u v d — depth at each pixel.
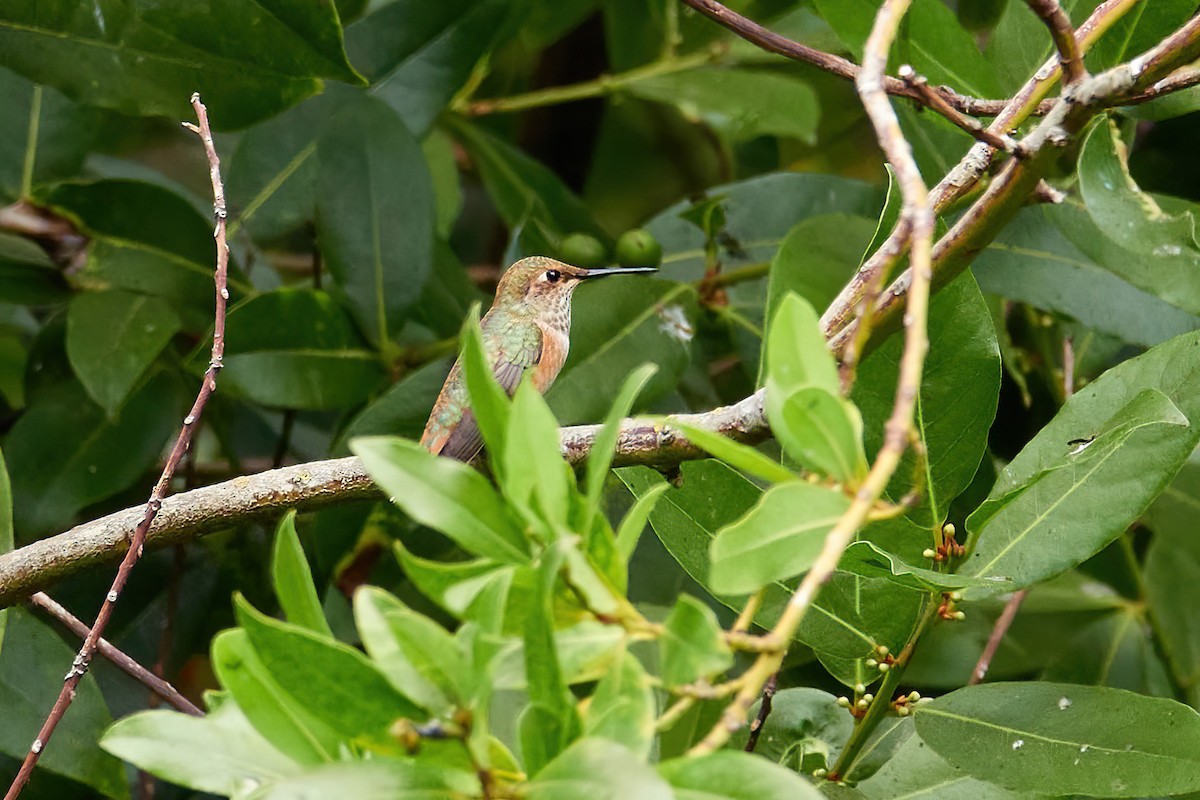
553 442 3.60
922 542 5.69
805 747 6.39
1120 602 8.36
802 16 10.73
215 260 9.29
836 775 6.08
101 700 7.21
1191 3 7.01
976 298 5.64
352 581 8.60
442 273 10.02
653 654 6.98
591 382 8.08
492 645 3.42
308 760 3.87
